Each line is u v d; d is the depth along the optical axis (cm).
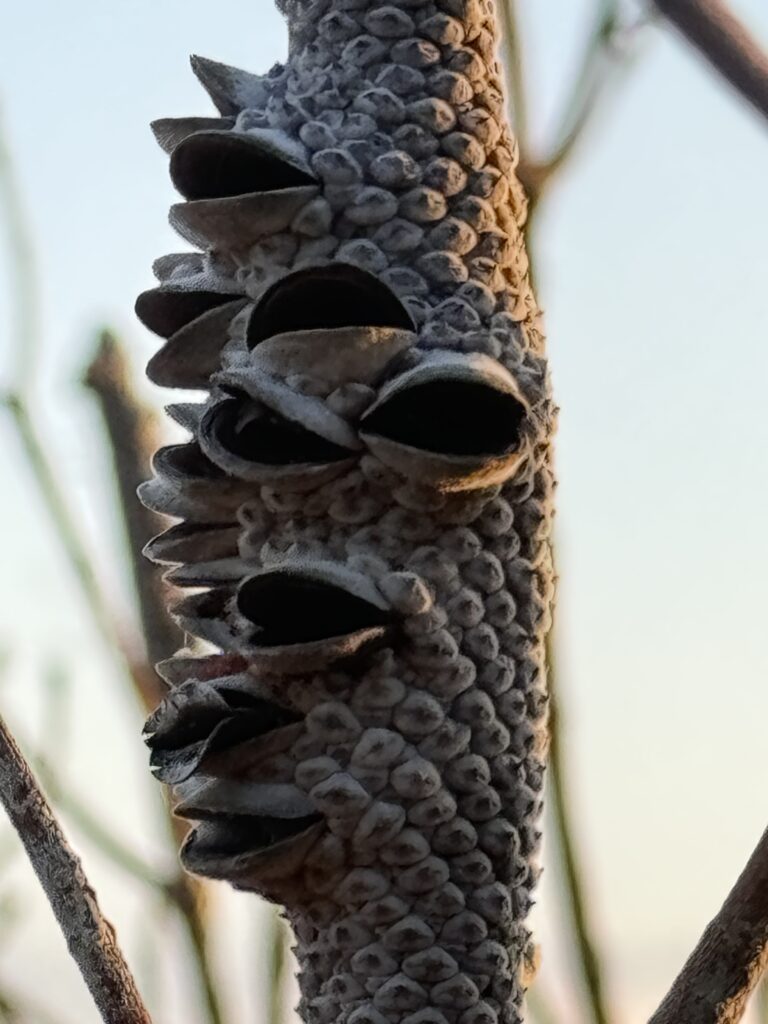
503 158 17
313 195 16
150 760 16
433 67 17
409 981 16
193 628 17
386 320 16
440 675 16
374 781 16
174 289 17
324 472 16
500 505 16
